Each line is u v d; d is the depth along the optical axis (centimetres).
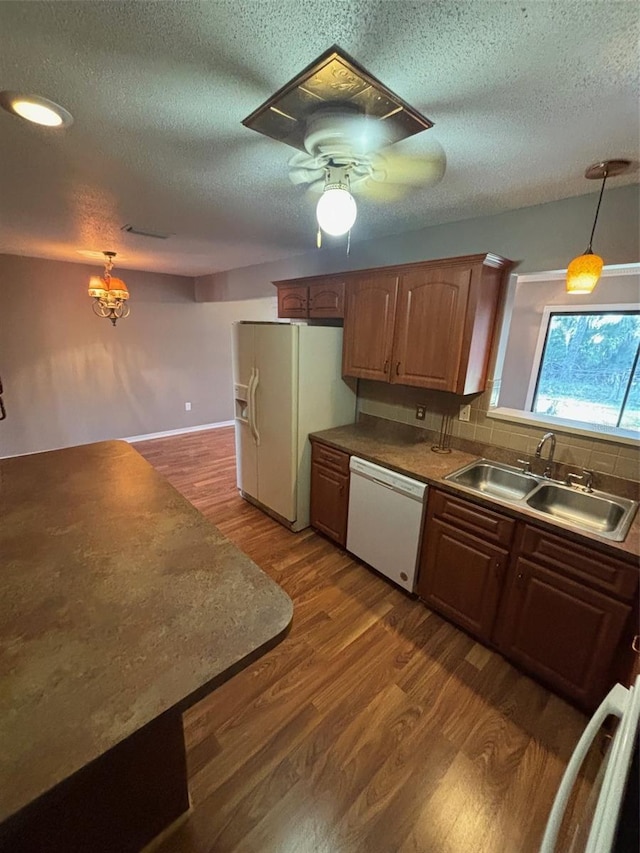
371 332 255
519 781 139
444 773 141
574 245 187
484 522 187
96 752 63
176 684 75
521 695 172
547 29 80
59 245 319
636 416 358
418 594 228
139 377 504
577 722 161
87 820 96
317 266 331
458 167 149
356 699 168
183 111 116
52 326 426
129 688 74
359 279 257
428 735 154
